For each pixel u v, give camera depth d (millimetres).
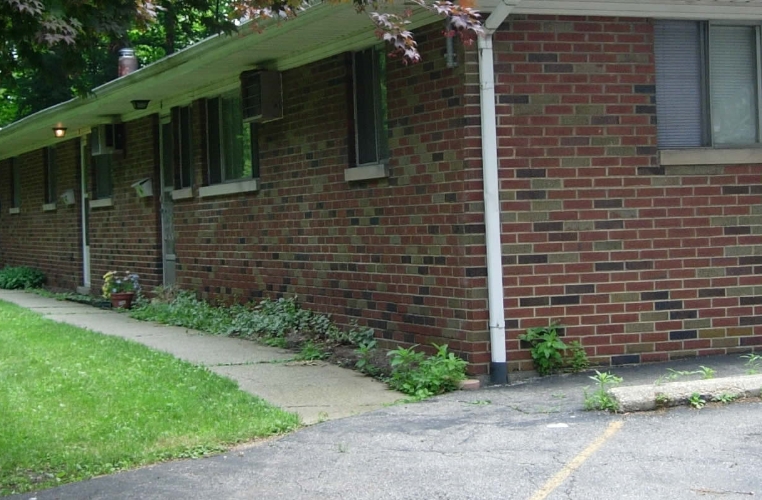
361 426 6859
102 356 9609
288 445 6414
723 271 8812
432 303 8711
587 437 6242
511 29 8258
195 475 5820
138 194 15117
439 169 8523
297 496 5348
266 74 11023
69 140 18438
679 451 5828
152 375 8602
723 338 8844
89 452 6293
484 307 8234
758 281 8914
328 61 10234
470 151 8195
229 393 7863
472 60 8195
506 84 8258
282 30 9312
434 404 7527
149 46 23891
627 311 8570
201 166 13211
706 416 6660
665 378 7859
